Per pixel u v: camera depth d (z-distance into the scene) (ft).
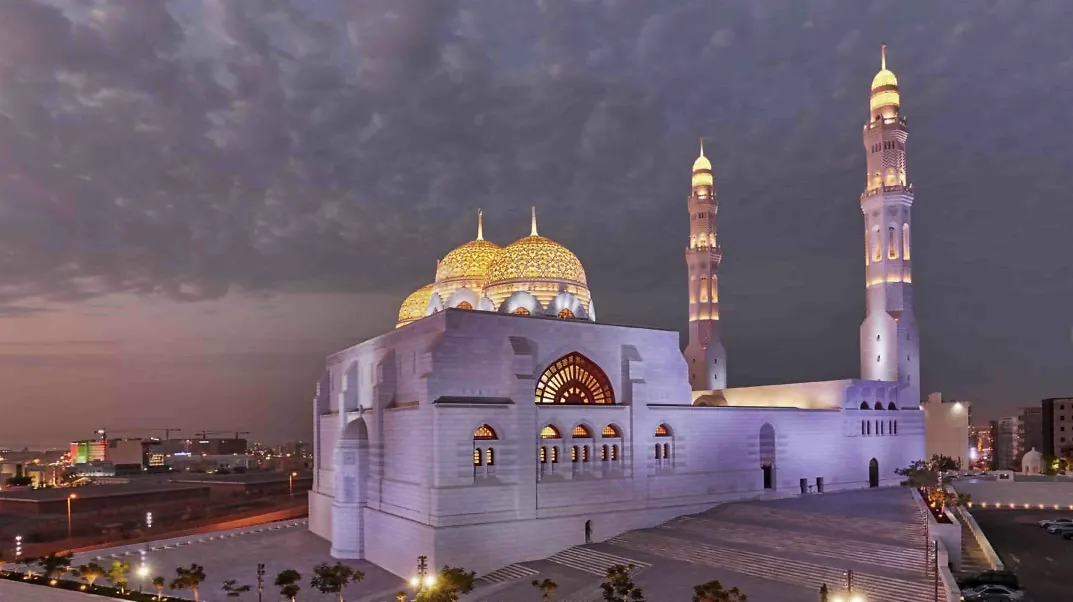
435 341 246.88
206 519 444.14
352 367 317.42
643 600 186.60
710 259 428.15
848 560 208.54
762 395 377.50
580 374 277.03
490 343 255.09
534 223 332.39
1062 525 268.00
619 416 272.92
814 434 326.65
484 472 242.58
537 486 250.57
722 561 221.87
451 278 334.85
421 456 241.96
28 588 232.32
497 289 311.68
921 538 219.20
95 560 281.74
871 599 180.45
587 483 261.24
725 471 296.92
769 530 246.88
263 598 222.07
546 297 305.32
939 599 171.53
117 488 532.32
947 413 442.50
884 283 372.58
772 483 312.71
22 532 391.24
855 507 274.36
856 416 343.67
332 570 205.77
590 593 205.46
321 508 333.62
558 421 259.19
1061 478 360.28
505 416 247.09
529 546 245.04
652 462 278.46
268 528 356.38
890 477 354.74
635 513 269.44
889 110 378.53
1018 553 236.02
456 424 237.04
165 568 264.52
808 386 356.18
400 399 274.77
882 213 372.99
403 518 249.34
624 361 281.74
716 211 437.58
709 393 404.57
